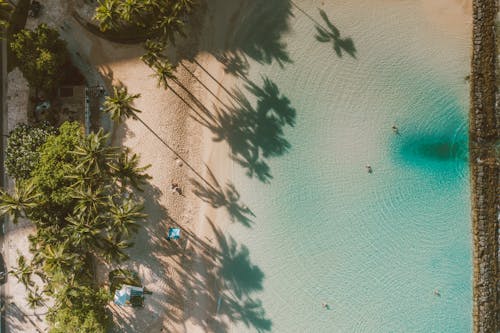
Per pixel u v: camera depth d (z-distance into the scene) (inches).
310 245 1653.5
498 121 1611.7
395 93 1628.9
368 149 1641.2
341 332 1651.1
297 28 1642.5
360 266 1647.4
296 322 1658.5
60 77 1596.9
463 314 1628.9
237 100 1663.4
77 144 1487.5
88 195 1427.2
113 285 1590.8
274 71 1651.1
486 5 1592.0
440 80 1620.3
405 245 1640.0
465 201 1630.2
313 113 1647.4
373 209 1644.9
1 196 1473.9
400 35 1620.3
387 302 1641.2
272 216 1660.9
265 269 1664.6
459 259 1630.2
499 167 1616.6
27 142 1549.0
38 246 1630.2
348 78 1636.3
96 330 1482.5
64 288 1476.4
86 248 1542.8
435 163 1631.4
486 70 1604.3
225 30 1658.5
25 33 1508.4
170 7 1494.8
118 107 1486.2
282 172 1657.2
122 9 1457.9
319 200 1654.8
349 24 1630.2
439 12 1611.7
